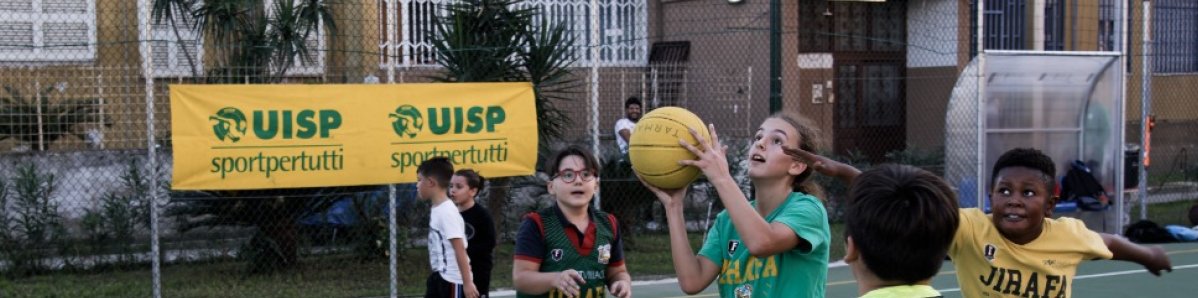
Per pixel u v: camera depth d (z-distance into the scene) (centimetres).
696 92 1641
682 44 1789
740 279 421
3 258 1080
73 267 1105
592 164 551
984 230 449
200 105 905
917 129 1950
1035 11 1912
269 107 923
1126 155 1542
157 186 1025
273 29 1098
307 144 934
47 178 1093
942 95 1914
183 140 899
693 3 1794
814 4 1875
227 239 1142
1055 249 444
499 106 993
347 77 1150
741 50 1758
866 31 1938
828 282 1122
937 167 1492
